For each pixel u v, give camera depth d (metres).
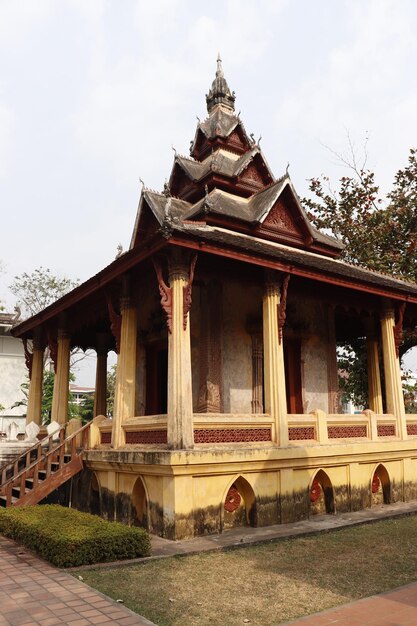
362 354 21.77
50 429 14.27
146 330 14.52
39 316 16.34
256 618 5.86
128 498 11.00
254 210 15.77
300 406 14.92
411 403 24.45
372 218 23.30
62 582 6.91
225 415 10.70
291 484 11.27
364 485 12.96
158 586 6.93
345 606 6.16
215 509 10.02
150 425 10.79
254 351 13.80
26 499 11.64
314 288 14.02
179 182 17.91
